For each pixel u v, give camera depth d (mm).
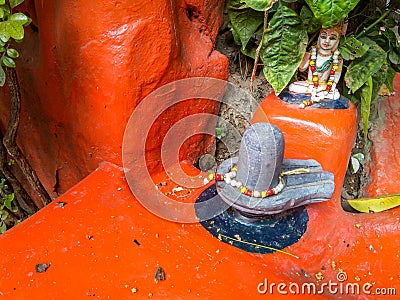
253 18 1773
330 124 1626
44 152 1924
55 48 1604
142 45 1464
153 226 1412
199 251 1353
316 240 1499
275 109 1698
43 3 1581
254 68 1794
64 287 1190
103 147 1604
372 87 1892
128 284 1220
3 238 1304
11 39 1744
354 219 1610
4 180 1870
